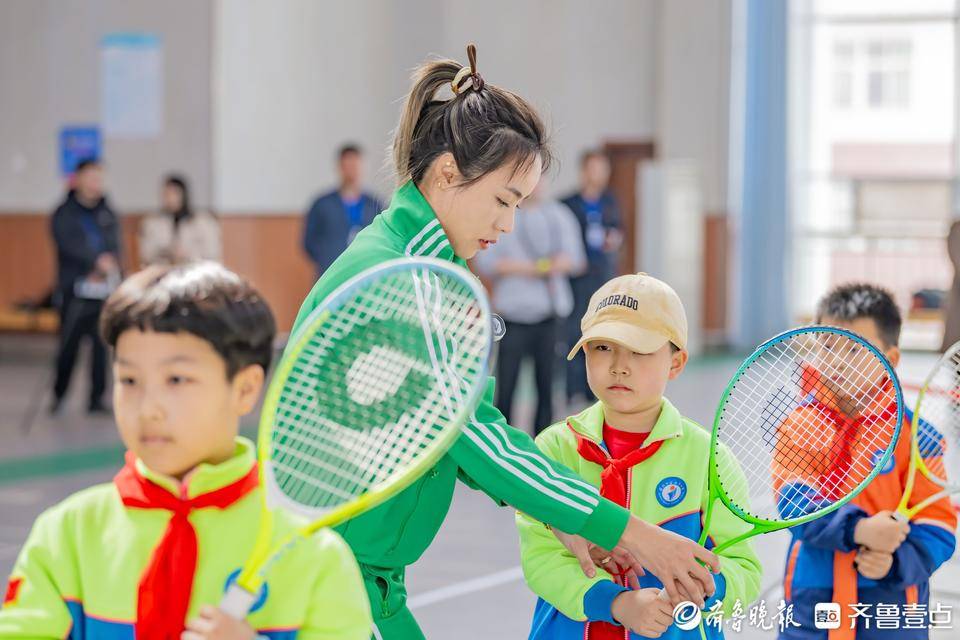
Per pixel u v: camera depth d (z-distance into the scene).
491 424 4.82
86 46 28.22
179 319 3.55
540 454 4.86
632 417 5.60
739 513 5.24
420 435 4.30
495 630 9.32
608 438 5.68
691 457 5.54
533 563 5.52
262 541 3.65
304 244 22.45
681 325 5.48
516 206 5.09
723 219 33.34
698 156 32.88
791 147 32.84
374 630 4.93
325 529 3.94
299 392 4.43
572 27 32.75
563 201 21.67
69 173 28.58
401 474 3.78
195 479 3.68
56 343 29.00
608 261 21.61
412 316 4.48
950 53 39.22
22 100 28.86
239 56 27.52
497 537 12.38
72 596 3.76
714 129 32.78
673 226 29.86
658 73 32.69
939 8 33.38
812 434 6.10
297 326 4.82
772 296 32.88
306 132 28.81
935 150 39.56
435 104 5.10
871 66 39.94
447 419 4.38
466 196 4.96
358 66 29.88
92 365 20.47
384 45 30.59
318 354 4.43
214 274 3.73
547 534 5.56
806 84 33.25
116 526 3.77
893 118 39.78
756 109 32.69
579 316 21.55
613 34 32.69
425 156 5.00
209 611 3.53
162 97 27.64
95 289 20.30
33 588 3.76
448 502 5.05
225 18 27.22
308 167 28.89
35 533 3.84
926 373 25.83
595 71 32.78
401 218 4.93
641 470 5.49
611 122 32.81
